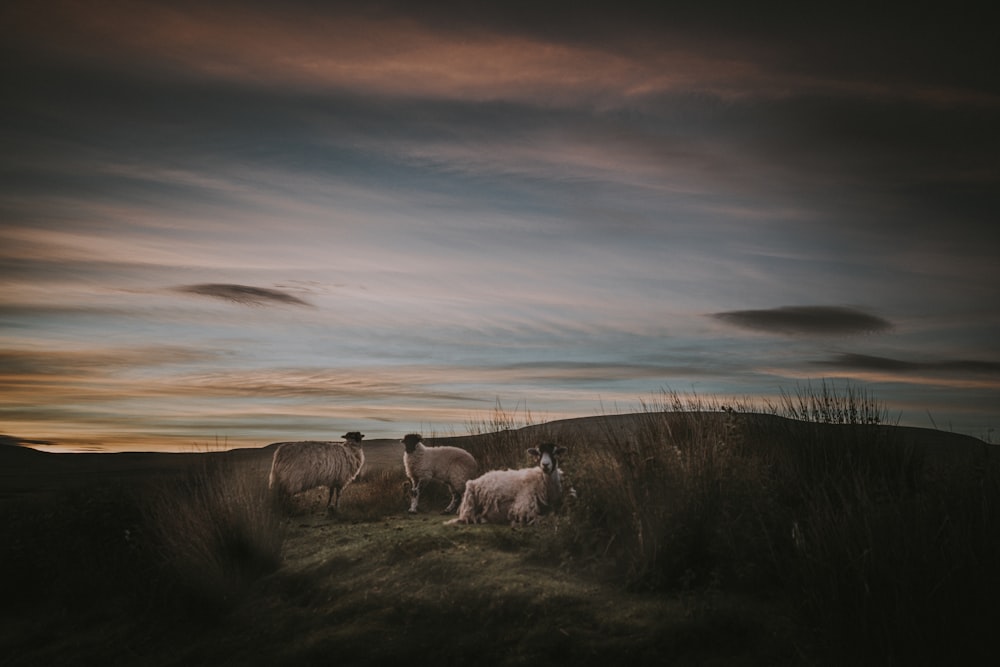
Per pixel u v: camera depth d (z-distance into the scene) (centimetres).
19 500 1291
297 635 769
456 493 1241
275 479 1238
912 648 555
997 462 752
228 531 974
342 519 1211
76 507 1184
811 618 612
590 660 620
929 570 590
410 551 894
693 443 928
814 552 661
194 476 1212
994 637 544
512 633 681
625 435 1059
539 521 957
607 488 866
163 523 1065
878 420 960
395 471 1548
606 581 759
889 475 851
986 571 584
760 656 591
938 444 993
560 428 1406
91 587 1002
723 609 650
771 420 1012
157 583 943
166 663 779
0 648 879
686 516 769
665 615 663
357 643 713
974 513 662
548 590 738
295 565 951
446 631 707
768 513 775
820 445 914
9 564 1055
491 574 794
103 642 857
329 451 1256
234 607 874
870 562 609
